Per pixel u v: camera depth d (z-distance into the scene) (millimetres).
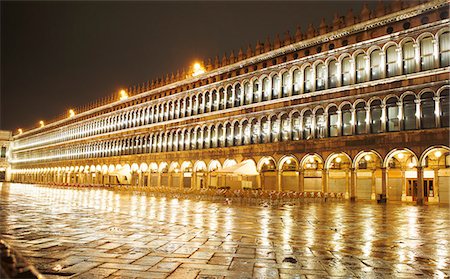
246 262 8984
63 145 92250
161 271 7988
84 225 15141
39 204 26391
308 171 42812
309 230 14547
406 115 33656
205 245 11055
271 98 44844
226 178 48938
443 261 9469
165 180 58969
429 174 35875
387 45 35312
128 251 10008
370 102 35875
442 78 31609
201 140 53250
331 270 8367
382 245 11539
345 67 38344
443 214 22250
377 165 38719
